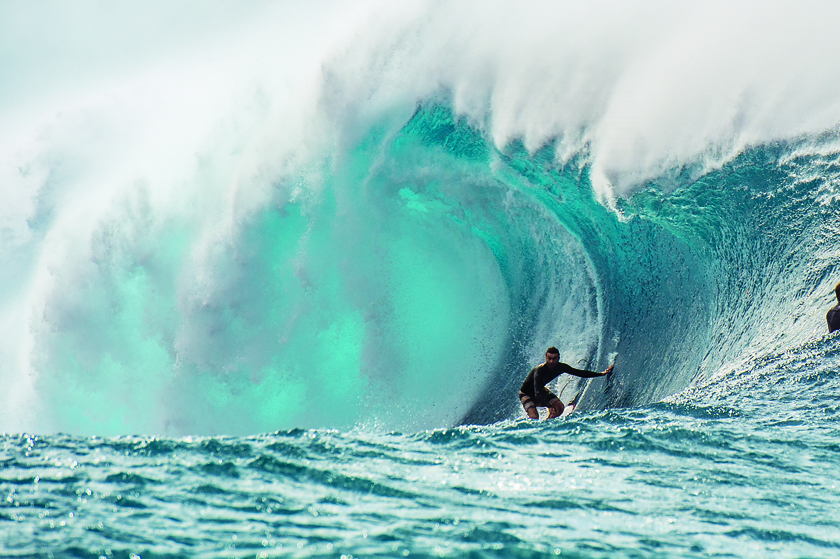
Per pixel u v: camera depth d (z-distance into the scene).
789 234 39.53
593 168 49.75
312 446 20.66
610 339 48.00
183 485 16.50
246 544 12.76
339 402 59.50
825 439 21.67
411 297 59.56
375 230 60.00
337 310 60.19
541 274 54.75
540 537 13.60
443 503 15.86
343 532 13.57
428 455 20.27
